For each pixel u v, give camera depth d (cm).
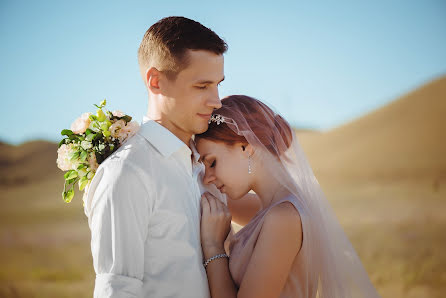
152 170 210
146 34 231
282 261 206
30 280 925
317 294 228
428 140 4384
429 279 771
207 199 231
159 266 207
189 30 218
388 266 877
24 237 1706
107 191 198
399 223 1453
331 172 4162
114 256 192
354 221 1562
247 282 206
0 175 4759
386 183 3222
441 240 1126
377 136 4922
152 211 208
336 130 5600
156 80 224
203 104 219
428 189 2608
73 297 768
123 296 187
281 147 235
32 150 5759
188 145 239
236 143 232
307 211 221
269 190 232
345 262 230
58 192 3991
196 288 210
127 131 219
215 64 219
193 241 215
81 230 1839
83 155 214
